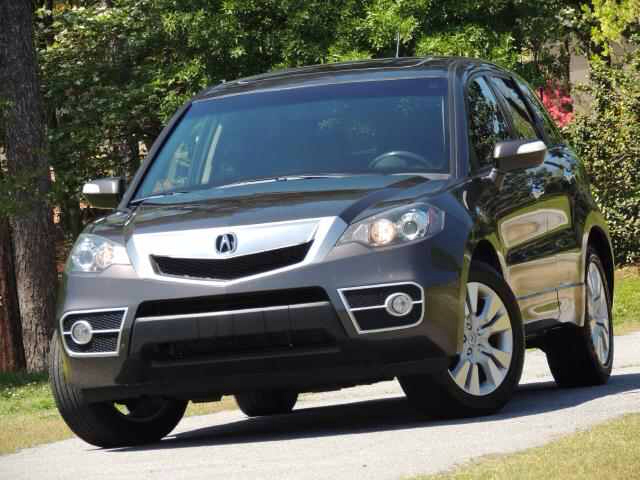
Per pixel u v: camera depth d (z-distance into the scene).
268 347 13.57
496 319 14.57
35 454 15.23
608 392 16.59
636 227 49.81
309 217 13.62
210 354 13.70
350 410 18.27
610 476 8.91
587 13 50.88
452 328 13.60
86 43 58.94
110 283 14.02
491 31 52.56
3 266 46.22
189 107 17.23
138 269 13.91
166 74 56.56
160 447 14.66
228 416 19.59
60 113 59.12
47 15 60.97
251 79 17.67
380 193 14.09
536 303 16.06
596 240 19.16
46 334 43.75
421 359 13.50
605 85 49.88
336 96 16.38
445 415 14.27
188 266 13.72
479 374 14.52
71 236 64.00
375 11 52.31
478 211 14.54
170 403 15.68
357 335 13.36
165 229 14.02
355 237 13.51
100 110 56.12
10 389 35.81
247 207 14.05
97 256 14.27
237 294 13.43
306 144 15.77
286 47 53.62
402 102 16.00
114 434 15.10
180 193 15.62
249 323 13.43
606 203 50.00
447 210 14.02
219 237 13.69
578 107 61.75
